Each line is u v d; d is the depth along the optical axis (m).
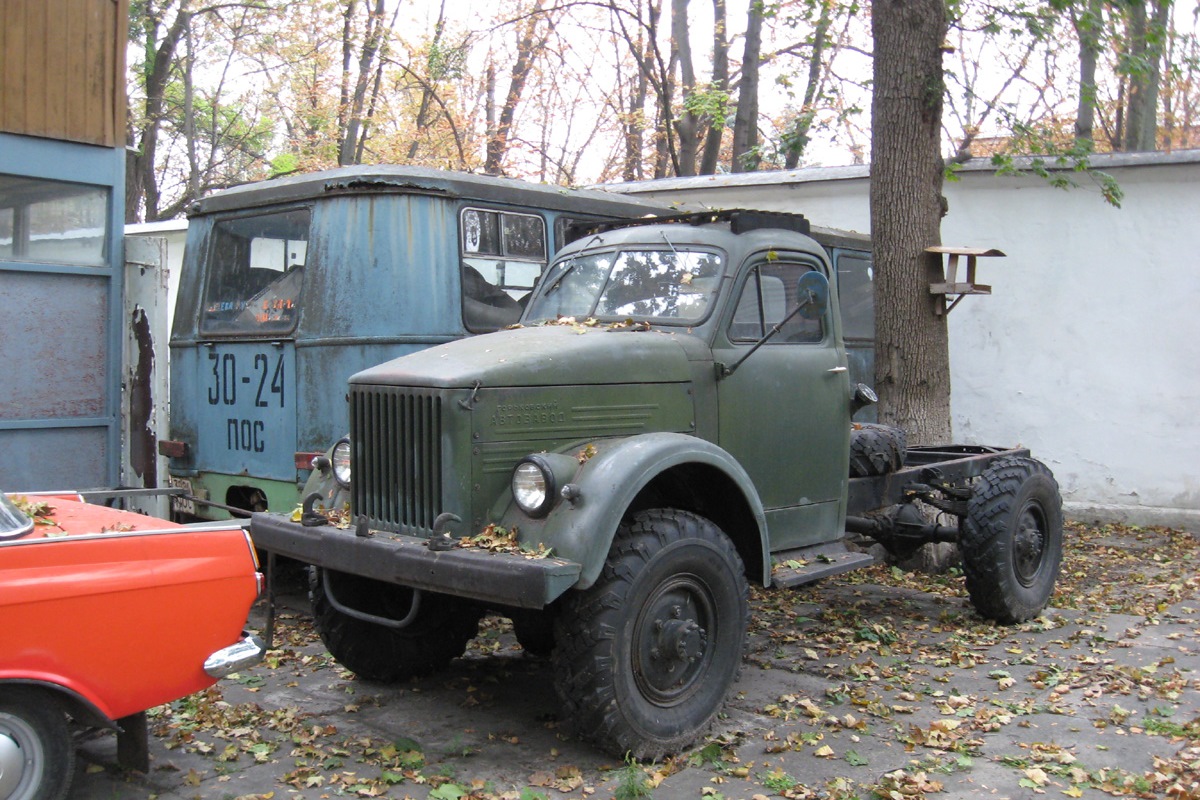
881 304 8.23
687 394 4.91
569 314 5.52
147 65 19.55
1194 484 9.88
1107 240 10.12
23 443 7.50
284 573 7.89
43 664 3.38
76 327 7.76
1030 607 6.49
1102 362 10.19
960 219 10.66
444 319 6.72
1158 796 3.94
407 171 6.76
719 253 5.32
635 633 4.16
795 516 5.52
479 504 4.25
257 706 4.88
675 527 4.32
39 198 7.55
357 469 4.61
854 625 6.48
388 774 4.06
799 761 4.27
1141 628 6.44
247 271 7.37
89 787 3.98
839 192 11.23
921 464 7.09
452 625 5.39
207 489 7.57
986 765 4.23
